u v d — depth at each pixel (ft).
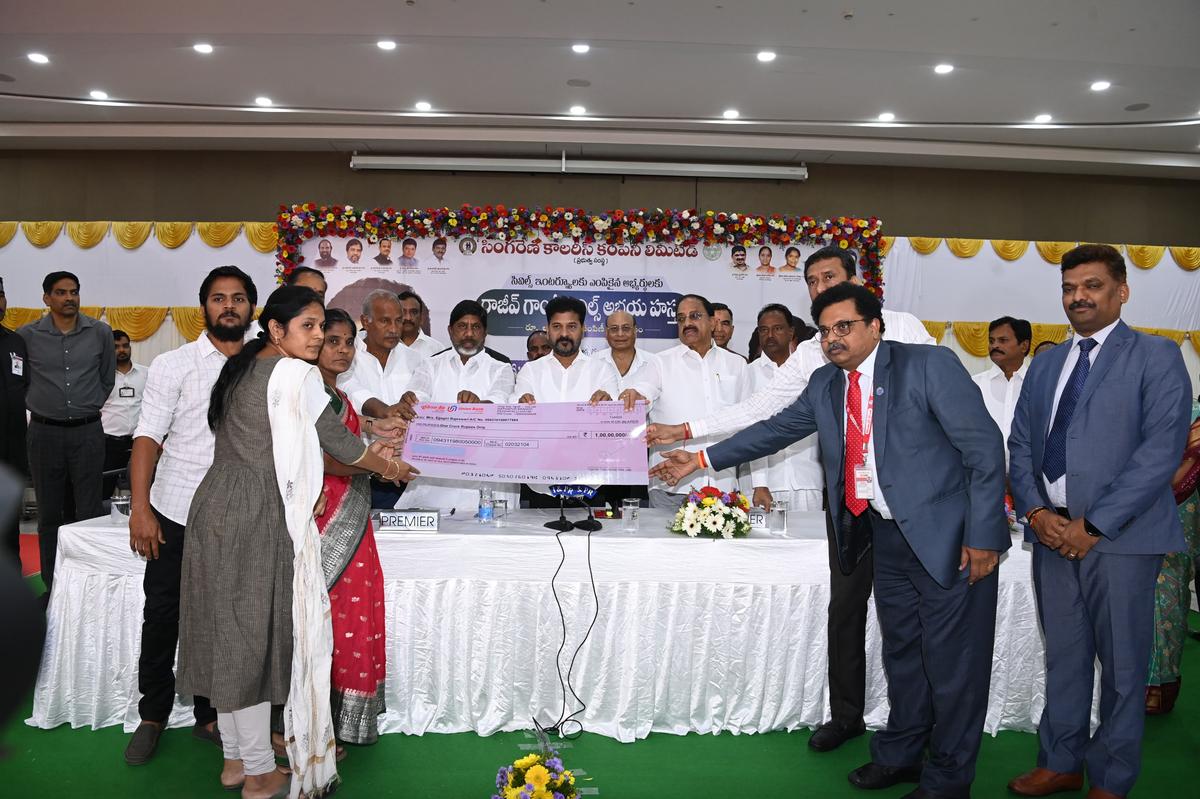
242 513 7.29
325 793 7.99
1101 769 7.76
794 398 10.11
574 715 9.68
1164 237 28.86
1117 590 7.68
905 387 7.76
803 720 9.87
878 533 8.33
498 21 18.07
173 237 24.76
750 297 23.53
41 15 18.03
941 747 7.87
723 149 26.00
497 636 9.59
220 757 8.96
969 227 28.32
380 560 9.45
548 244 23.41
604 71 20.72
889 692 8.65
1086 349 8.13
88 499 15.42
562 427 10.44
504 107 23.34
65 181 27.07
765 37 18.67
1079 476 7.89
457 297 23.21
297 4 17.40
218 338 8.80
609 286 23.50
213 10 17.71
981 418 7.55
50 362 14.89
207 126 25.21
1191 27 17.80
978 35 18.40
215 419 7.64
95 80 21.61
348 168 27.25
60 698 9.57
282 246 22.47
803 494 15.43
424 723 9.55
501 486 12.69
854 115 23.68
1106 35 18.30
